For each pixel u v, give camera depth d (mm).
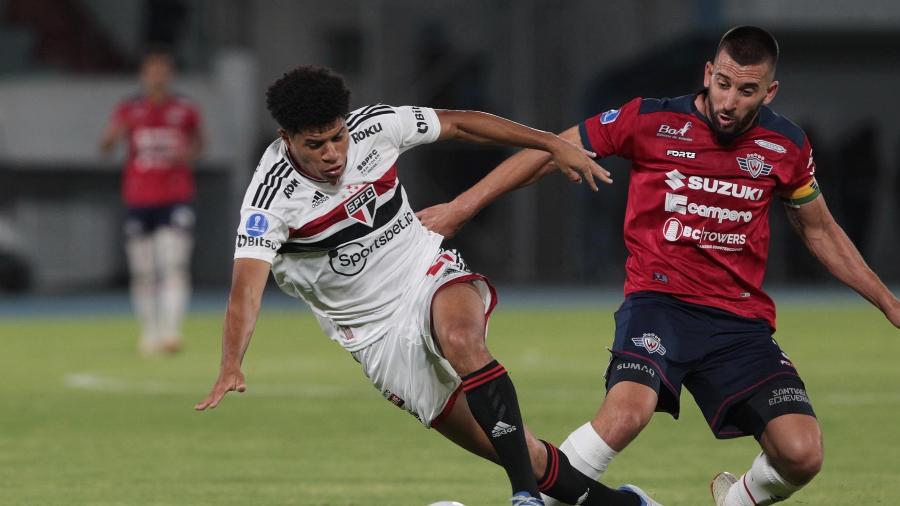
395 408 32219
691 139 17453
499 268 108875
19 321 65562
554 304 78938
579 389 35719
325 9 105188
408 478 22328
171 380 38750
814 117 92688
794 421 16328
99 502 20094
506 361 43906
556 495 16188
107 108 90188
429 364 16609
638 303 17594
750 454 25000
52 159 88250
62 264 91625
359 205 16266
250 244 15664
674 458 24531
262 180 15961
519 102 105250
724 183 17344
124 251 95875
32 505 19859
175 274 46750
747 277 17625
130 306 76938
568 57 105688
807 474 16266
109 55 98000
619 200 98188
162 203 46094
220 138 90562
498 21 105625
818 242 18156
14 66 93188
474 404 15648
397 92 104625
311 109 15117
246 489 21234
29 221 90062
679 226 17531
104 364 43719
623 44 94938
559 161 17375
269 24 104062
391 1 104312
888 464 23422
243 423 29656
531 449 15953
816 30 85625
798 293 87000
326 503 19906
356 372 41312
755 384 16891
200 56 95375
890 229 93625
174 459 24578
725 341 17281
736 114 16672
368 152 16328
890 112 93125
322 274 16578
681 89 91188
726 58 16547
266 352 48594
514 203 108125
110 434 28000
